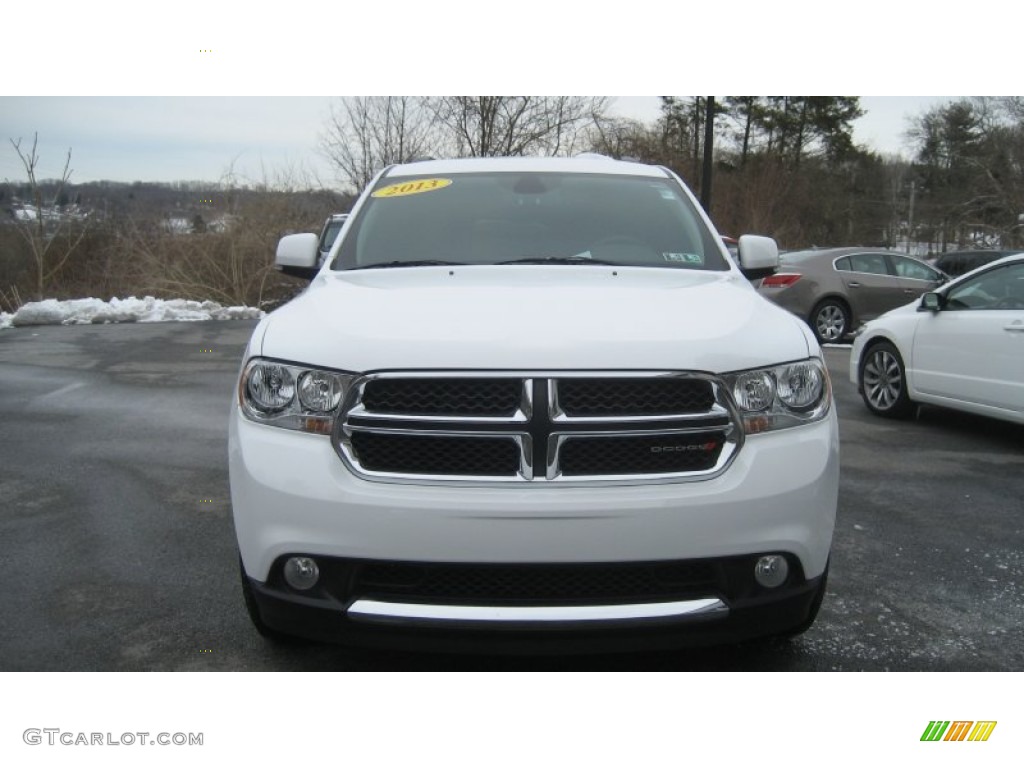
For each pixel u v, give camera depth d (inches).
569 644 101.9
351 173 940.0
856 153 1985.7
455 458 103.7
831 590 151.1
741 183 1481.3
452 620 101.0
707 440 105.2
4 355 437.4
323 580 104.0
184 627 134.4
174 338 514.3
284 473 104.0
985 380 261.4
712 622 102.8
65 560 160.9
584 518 99.6
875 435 276.4
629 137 1210.6
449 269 142.9
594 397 104.3
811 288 532.7
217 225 759.1
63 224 749.3
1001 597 148.5
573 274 141.3
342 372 105.1
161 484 209.5
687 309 119.0
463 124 960.3
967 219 1862.7
